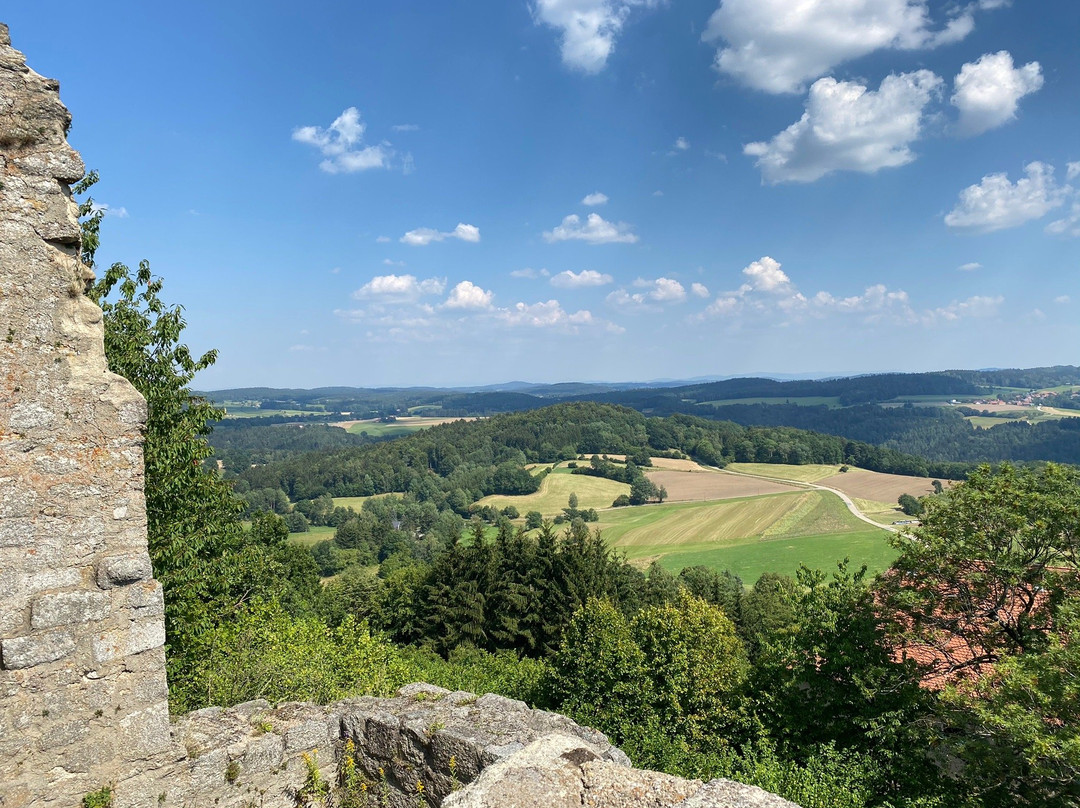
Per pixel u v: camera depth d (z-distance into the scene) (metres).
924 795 11.41
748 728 15.84
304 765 5.93
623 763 5.52
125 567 4.76
